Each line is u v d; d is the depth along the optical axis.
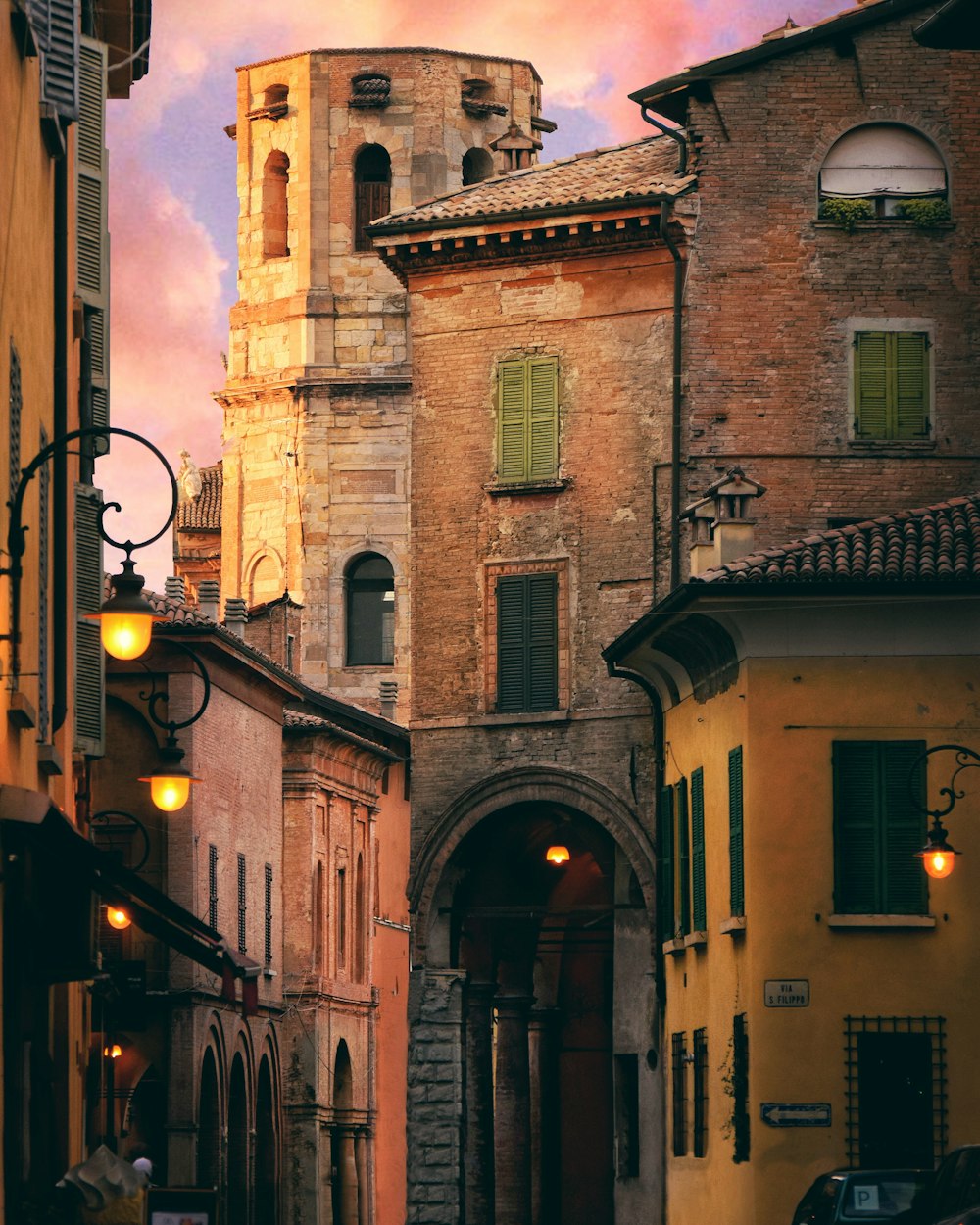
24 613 26.77
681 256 52.38
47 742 29.88
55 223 32.03
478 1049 55.22
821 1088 42.59
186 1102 64.38
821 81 52.44
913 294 52.31
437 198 55.31
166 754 33.41
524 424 53.81
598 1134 66.25
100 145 36.84
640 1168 50.94
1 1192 24.88
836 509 51.75
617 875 52.34
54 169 31.61
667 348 52.53
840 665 43.75
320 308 96.50
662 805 51.00
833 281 52.28
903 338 52.19
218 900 67.75
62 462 32.06
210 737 67.25
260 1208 74.06
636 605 52.34
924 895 43.12
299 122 97.56
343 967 81.00
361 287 96.75
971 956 42.97
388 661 95.19
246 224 98.62
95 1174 26.89
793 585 43.12
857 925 42.84
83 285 36.59
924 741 43.53
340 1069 80.62
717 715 46.06
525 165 60.81
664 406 52.50
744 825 43.44
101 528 28.31
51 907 29.28
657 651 48.59
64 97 29.48
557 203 52.81
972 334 52.22
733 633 43.81
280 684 74.00
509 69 99.25
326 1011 77.62
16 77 25.80
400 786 90.50
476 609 54.00
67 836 27.67
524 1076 61.75
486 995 55.38
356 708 84.56
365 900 83.69
